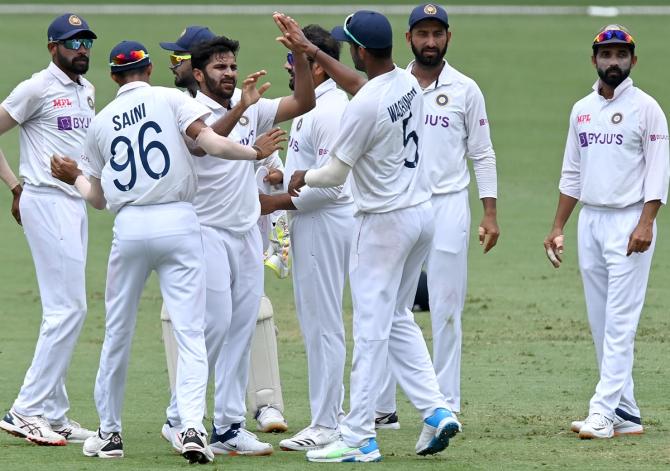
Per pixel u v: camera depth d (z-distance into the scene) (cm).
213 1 16738
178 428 2955
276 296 5181
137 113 2702
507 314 4719
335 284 2967
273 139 2731
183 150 2702
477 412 3291
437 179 3259
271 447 2836
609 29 3058
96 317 4747
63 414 3047
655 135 3023
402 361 2742
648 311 4725
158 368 3903
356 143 2642
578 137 3167
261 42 12800
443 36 3259
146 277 2752
